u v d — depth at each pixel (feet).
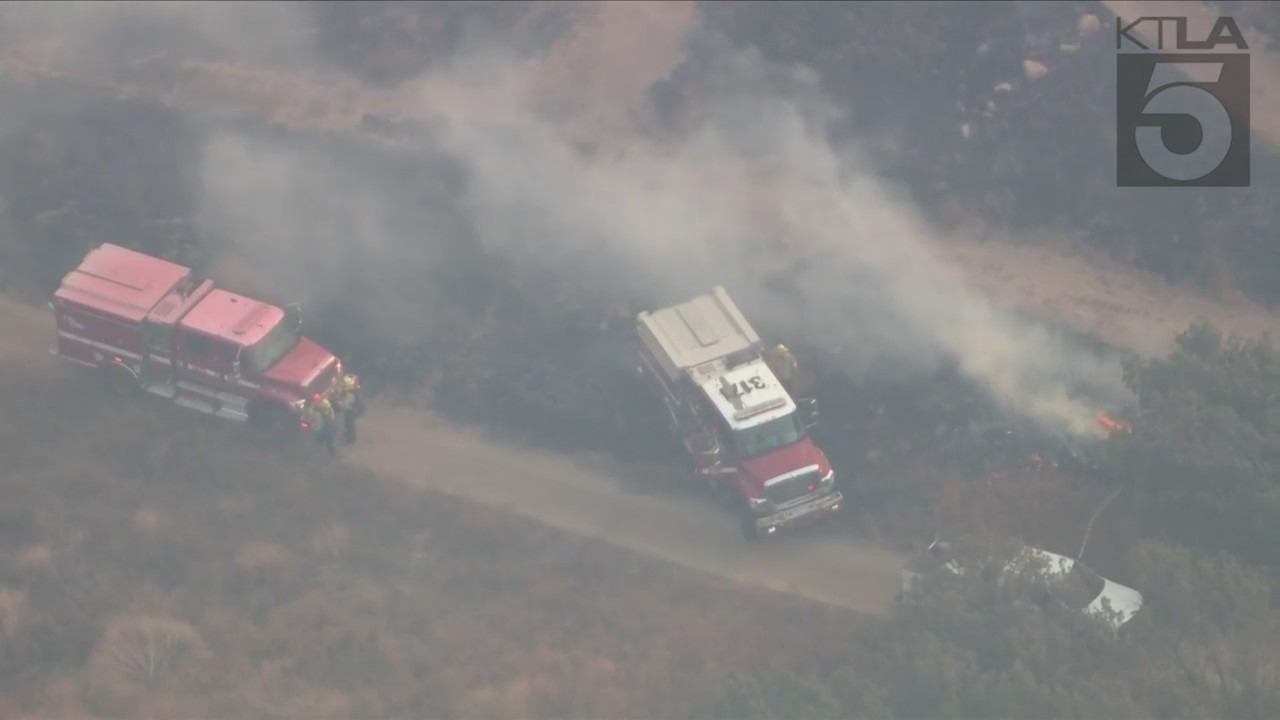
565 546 374.63
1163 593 314.76
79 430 395.14
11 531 354.33
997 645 308.60
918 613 321.93
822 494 374.63
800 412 382.83
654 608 354.95
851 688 298.97
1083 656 306.76
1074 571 334.03
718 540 381.40
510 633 342.85
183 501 375.25
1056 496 372.58
